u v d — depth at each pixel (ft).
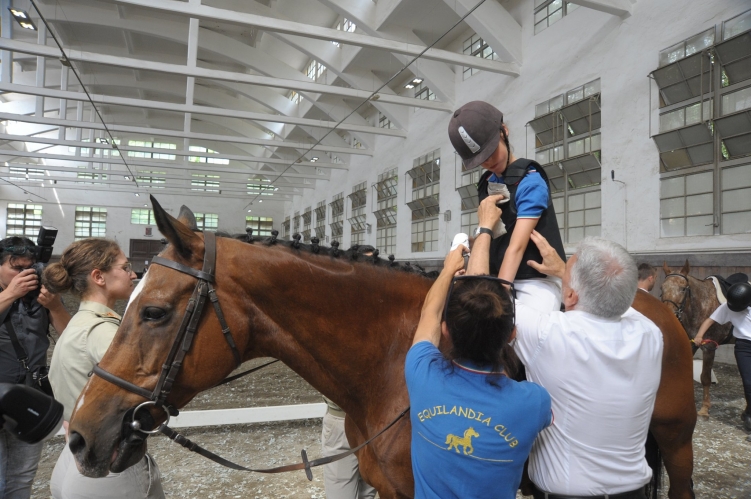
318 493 9.32
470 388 3.23
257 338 4.37
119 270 5.44
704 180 22.90
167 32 49.93
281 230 111.04
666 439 5.26
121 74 64.95
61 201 94.53
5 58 42.45
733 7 21.61
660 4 25.02
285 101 65.21
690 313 16.40
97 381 3.73
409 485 4.21
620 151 27.07
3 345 6.22
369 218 63.93
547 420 3.33
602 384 3.64
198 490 9.44
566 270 4.08
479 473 3.16
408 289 4.73
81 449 3.59
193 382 3.92
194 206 103.91
